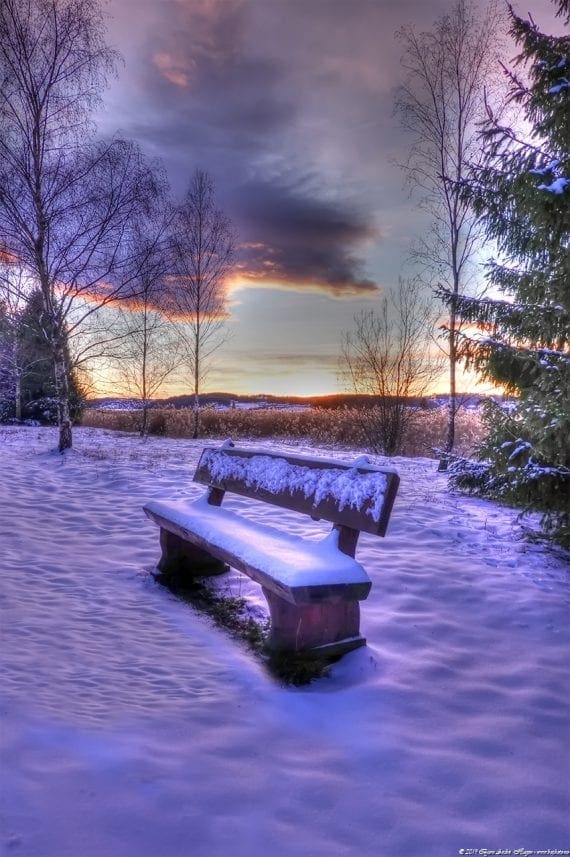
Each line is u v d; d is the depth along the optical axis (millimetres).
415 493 8211
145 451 12547
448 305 7426
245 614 3814
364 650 3146
